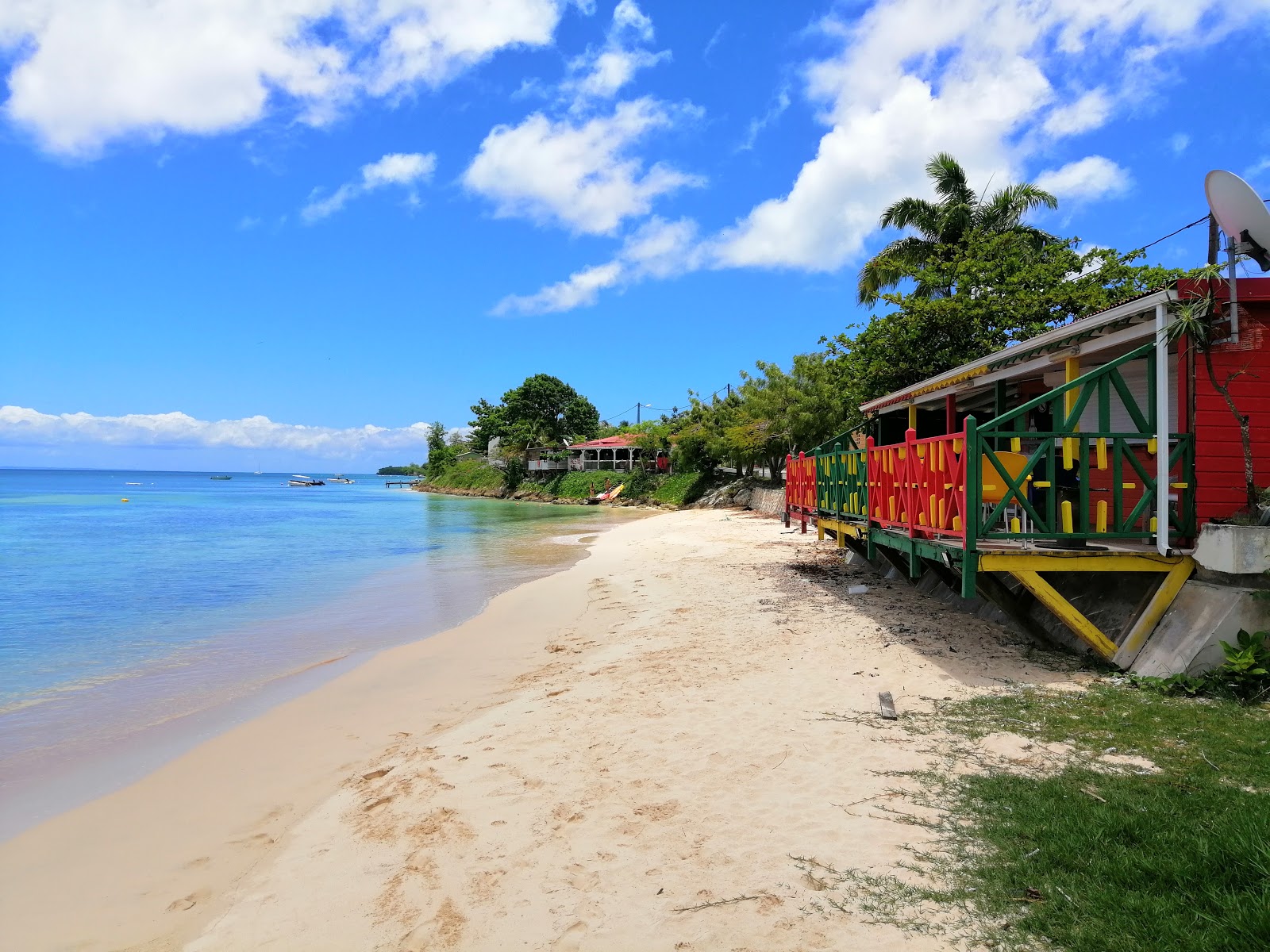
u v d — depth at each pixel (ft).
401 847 14.66
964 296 67.05
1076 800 13.82
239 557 74.49
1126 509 28.37
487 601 48.42
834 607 35.09
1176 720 17.95
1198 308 21.68
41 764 21.29
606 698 23.27
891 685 22.56
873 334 71.82
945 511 24.75
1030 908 10.58
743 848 13.25
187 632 39.55
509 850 13.92
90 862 15.67
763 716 20.53
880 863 12.30
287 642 37.17
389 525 119.85
